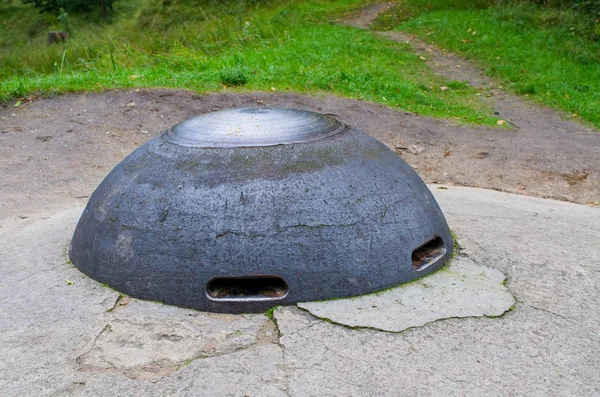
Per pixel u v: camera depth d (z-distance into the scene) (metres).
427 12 16.19
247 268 2.55
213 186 2.66
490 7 14.68
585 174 5.86
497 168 6.02
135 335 2.41
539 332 2.44
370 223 2.71
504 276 2.93
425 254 3.03
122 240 2.75
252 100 7.45
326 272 2.60
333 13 16.73
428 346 2.32
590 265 3.10
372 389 2.08
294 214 2.60
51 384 2.13
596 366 2.23
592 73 9.80
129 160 3.11
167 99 7.40
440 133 7.01
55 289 2.80
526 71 10.02
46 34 23.97
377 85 8.48
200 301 2.58
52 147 6.19
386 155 3.13
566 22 12.34
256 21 13.38
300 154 2.80
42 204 4.70
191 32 12.45
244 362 2.23
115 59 9.65
